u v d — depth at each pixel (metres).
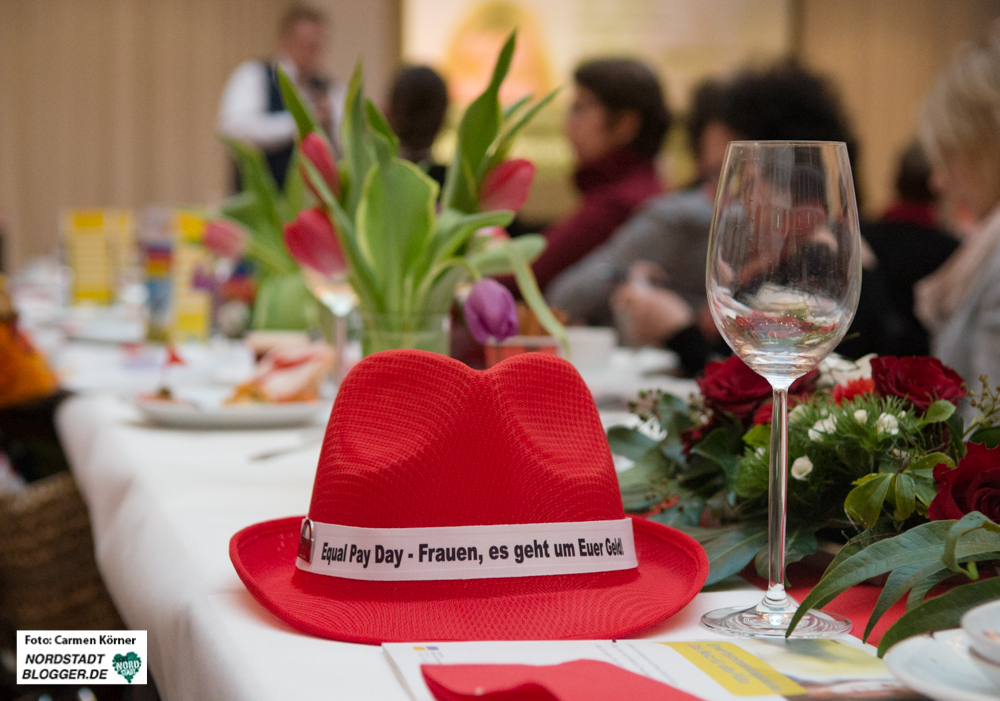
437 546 0.52
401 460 0.53
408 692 0.41
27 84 5.21
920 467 0.58
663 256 2.50
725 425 0.70
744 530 0.62
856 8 5.80
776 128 1.95
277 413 1.13
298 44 4.36
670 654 0.46
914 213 2.52
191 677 0.52
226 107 4.44
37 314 2.65
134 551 0.73
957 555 0.47
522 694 0.39
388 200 0.90
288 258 1.56
